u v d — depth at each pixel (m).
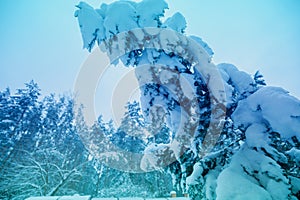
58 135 23.08
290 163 3.86
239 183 3.45
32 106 24.09
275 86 4.17
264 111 3.87
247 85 4.66
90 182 20.81
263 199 3.22
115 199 5.04
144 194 15.63
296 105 3.57
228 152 4.62
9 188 14.38
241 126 4.34
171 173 5.50
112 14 4.69
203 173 4.45
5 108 22.38
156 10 4.72
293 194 3.47
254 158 3.88
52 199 4.73
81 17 4.83
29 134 20.44
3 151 17.47
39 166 14.84
